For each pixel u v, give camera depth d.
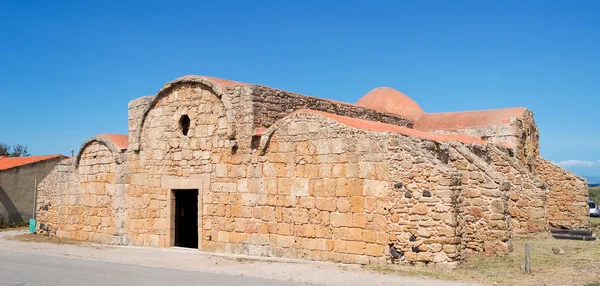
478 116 25.66
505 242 14.41
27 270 13.97
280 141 16.47
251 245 16.89
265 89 17.66
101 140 22.50
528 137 25.41
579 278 10.98
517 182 18.41
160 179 19.89
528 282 10.81
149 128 20.50
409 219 13.51
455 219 13.00
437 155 15.55
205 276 12.43
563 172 23.69
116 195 21.55
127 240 20.84
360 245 14.38
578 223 22.98
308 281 11.50
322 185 15.34
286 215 16.09
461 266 12.91
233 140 17.50
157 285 11.28
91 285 11.49
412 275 11.93
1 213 33.03
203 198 18.39
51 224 25.25
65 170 24.62
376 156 14.27
